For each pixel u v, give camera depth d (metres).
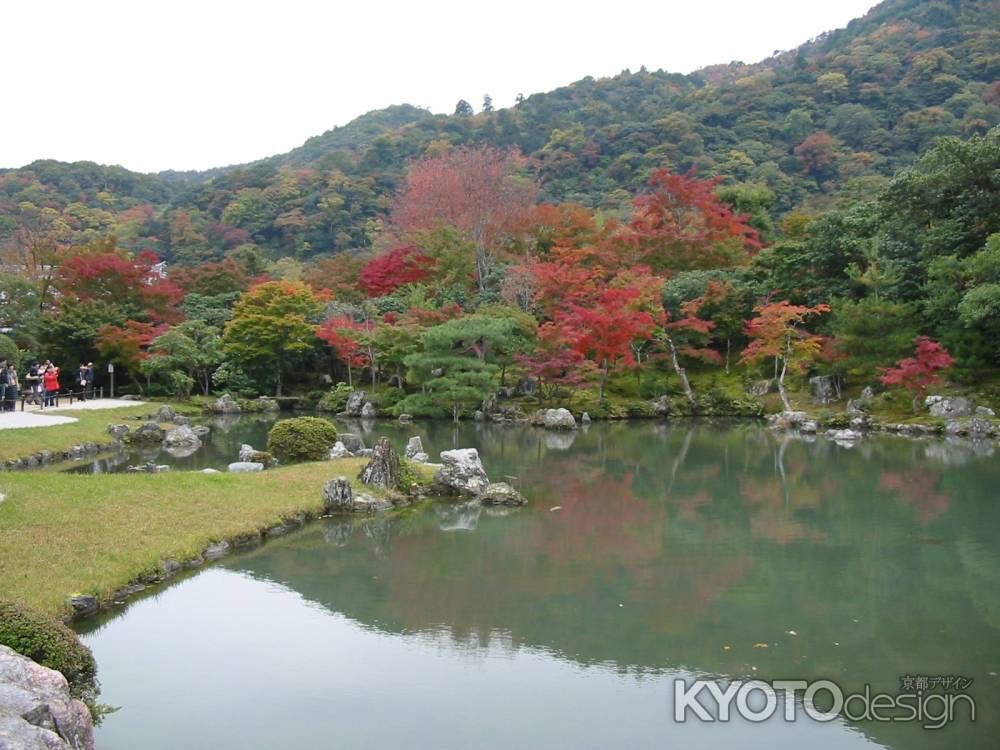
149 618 11.48
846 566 14.43
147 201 121.56
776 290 43.72
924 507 19.69
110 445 27.92
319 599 12.41
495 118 128.75
